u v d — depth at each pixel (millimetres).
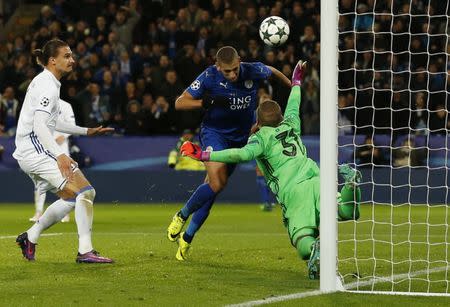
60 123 27344
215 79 26516
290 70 55594
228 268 25141
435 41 57719
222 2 63875
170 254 28297
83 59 60750
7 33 70938
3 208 52500
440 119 54688
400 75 56062
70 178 25250
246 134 27453
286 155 23859
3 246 30609
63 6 67000
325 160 20812
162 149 56500
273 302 19422
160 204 55781
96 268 25078
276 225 40562
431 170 53375
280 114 24359
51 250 29297
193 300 19844
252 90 26781
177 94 58438
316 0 60594
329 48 20875
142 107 57750
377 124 55062
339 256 27719
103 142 56844
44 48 25969
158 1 64500
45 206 55250
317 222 23328
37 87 25828
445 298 19797
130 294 20672
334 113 20859
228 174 26594
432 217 44938
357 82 56062
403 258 27250
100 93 58594
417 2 58344
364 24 58188
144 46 61312
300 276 23562
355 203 22391
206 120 27391
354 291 20672
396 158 53625
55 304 19438
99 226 40094
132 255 27984
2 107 58531
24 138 26406
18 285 22031
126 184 56594
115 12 65250
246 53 58344
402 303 19219
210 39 60031
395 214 46688
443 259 27094
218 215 47031
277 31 27766
